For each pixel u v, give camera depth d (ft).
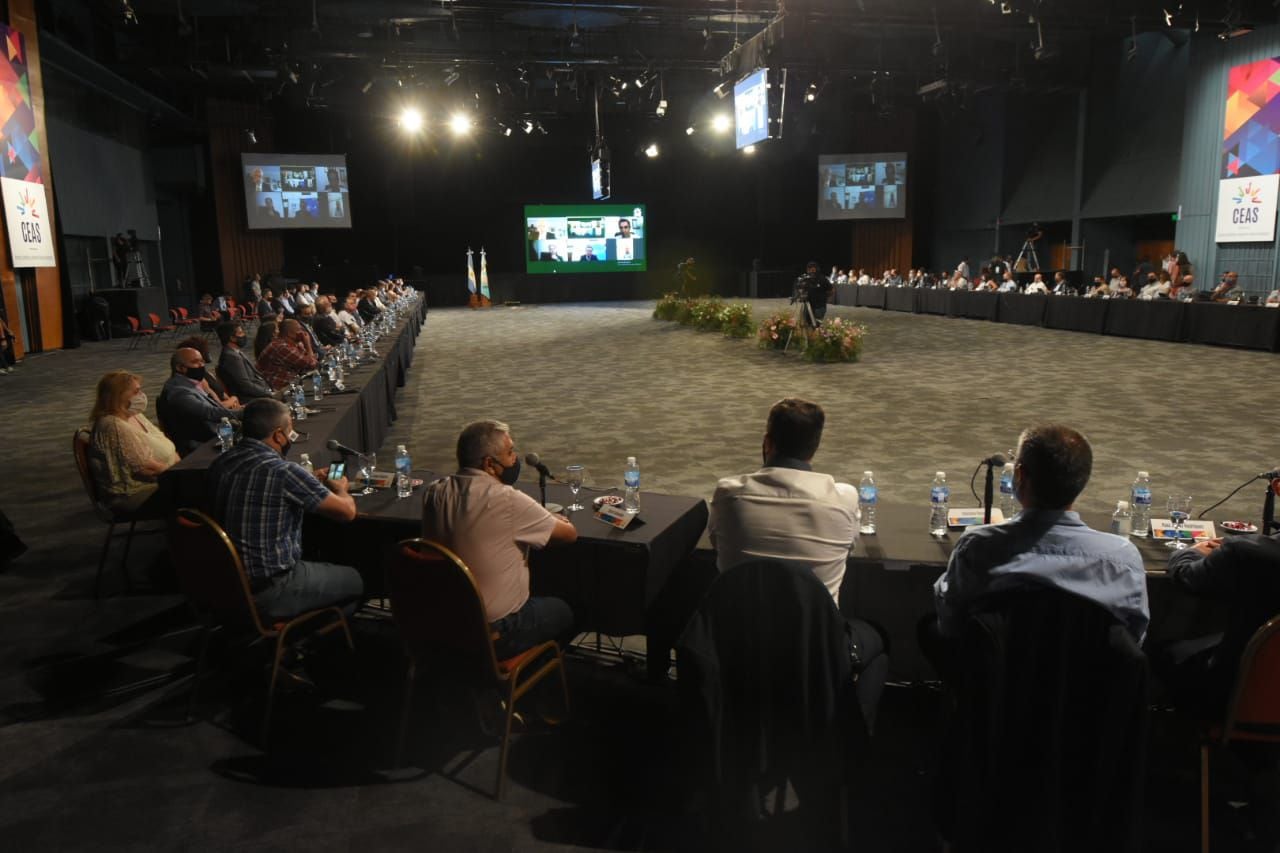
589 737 10.46
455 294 97.60
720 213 100.89
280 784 9.61
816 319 51.21
